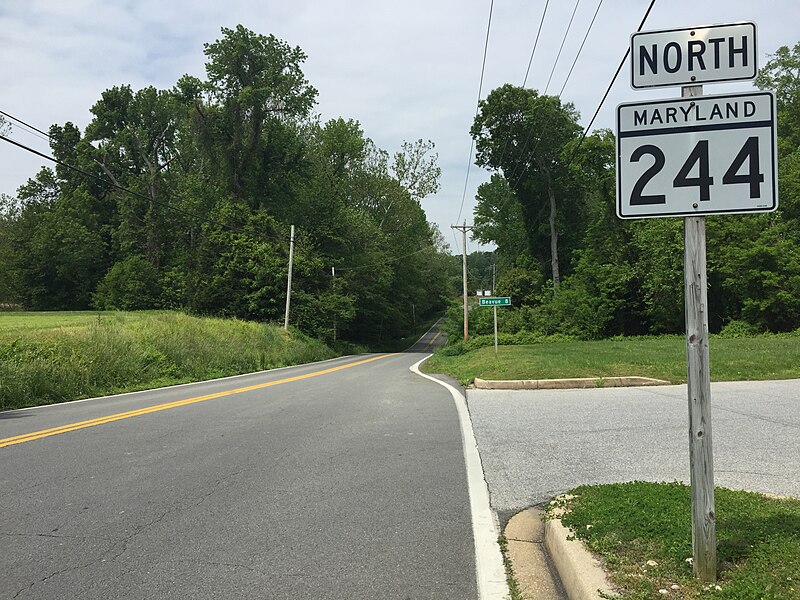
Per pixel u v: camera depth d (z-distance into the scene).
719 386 13.09
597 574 3.64
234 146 60.81
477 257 128.50
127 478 6.60
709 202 3.56
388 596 3.81
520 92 53.59
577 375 14.86
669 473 6.30
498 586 3.96
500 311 47.31
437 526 5.07
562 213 57.19
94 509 5.55
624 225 43.19
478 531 4.95
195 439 8.77
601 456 7.21
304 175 65.25
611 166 44.62
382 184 76.56
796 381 13.77
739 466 6.35
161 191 70.75
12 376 14.34
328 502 5.72
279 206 63.78
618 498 5.01
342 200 71.94
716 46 3.66
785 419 8.98
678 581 3.46
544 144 54.62
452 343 48.53
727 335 32.22
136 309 64.00
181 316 33.84
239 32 59.81
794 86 45.44
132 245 69.56
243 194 62.38
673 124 3.64
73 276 72.44
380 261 70.19
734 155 3.56
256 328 38.38
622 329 41.69
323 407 12.11
